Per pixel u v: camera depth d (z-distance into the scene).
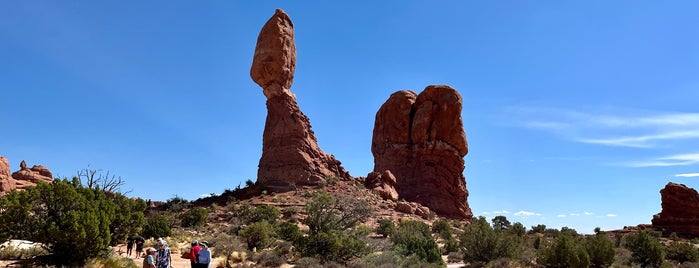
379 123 93.75
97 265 15.91
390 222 44.97
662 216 75.06
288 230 33.66
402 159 85.38
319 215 37.75
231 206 56.25
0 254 16.67
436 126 84.62
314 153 70.25
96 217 16.38
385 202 66.56
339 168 73.06
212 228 45.16
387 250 25.58
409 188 81.25
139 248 23.08
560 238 25.77
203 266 12.44
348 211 39.88
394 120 89.75
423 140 84.31
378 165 90.06
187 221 47.12
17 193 16.45
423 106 86.88
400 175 83.75
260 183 66.88
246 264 20.89
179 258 23.78
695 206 72.38
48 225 15.67
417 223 45.97
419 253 26.20
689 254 32.91
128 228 19.72
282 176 65.88
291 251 26.48
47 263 15.62
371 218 54.97
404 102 90.38
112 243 19.28
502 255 27.30
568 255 24.75
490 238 27.39
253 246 28.30
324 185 65.12
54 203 16.70
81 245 15.77
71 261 16.02
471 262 27.31
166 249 12.76
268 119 71.38
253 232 28.41
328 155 73.31
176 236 35.00
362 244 24.84
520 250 28.59
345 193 63.62
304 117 73.00
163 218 34.97
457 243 39.41
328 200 38.22
